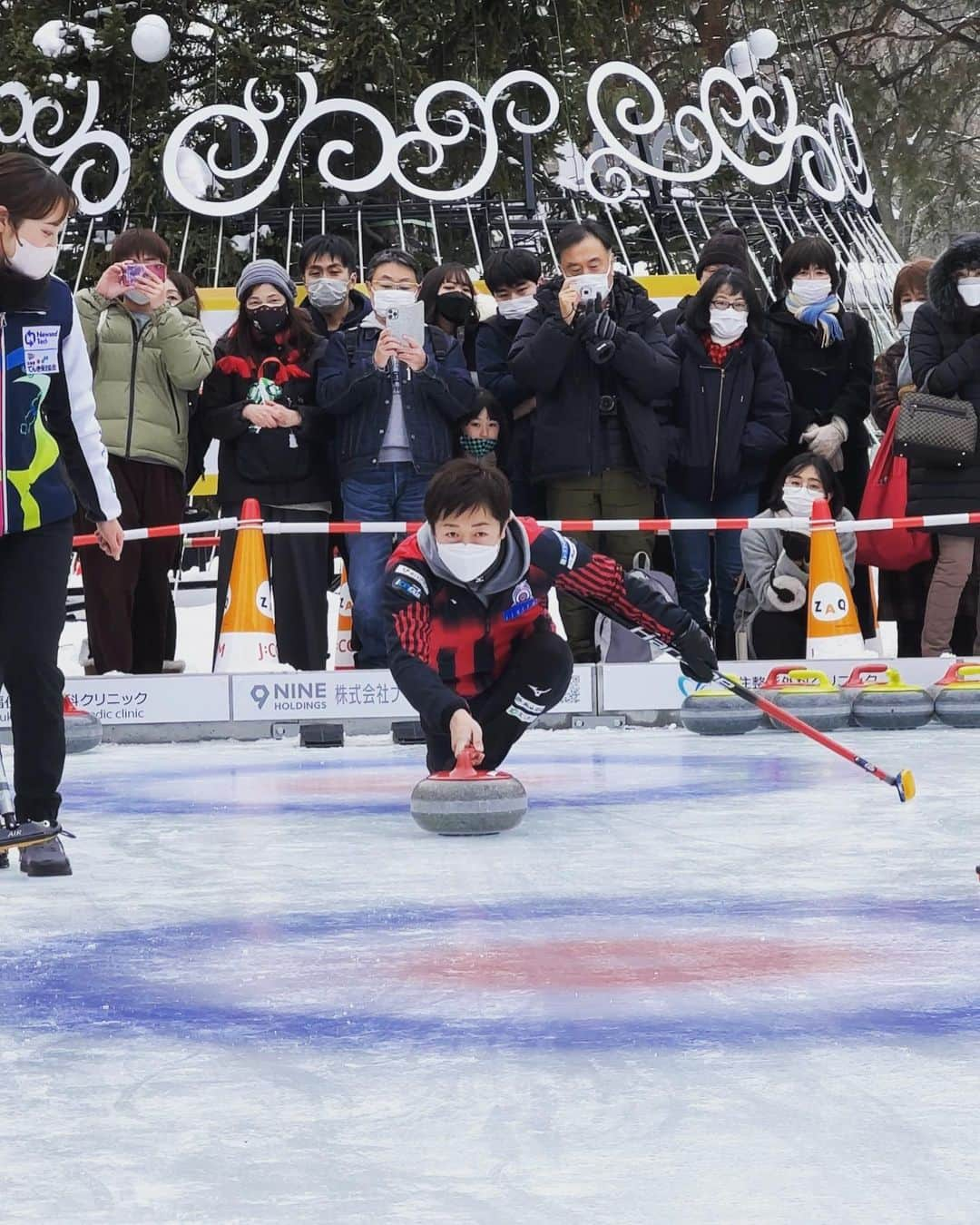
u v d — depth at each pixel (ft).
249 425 57.72
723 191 122.42
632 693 58.34
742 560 61.52
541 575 33.88
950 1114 14.17
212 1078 15.74
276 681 56.65
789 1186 12.46
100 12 118.73
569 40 124.36
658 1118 14.20
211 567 122.93
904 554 60.80
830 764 44.29
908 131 191.52
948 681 55.52
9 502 28.19
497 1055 16.34
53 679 28.76
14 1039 17.37
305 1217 11.96
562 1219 11.84
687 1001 18.48
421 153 115.96
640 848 30.17
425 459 56.54
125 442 56.44
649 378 56.18
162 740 56.54
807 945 21.45
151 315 56.24
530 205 100.27
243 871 28.48
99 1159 13.38
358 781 43.16
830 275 60.54
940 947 21.18
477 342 59.82
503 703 35.24
